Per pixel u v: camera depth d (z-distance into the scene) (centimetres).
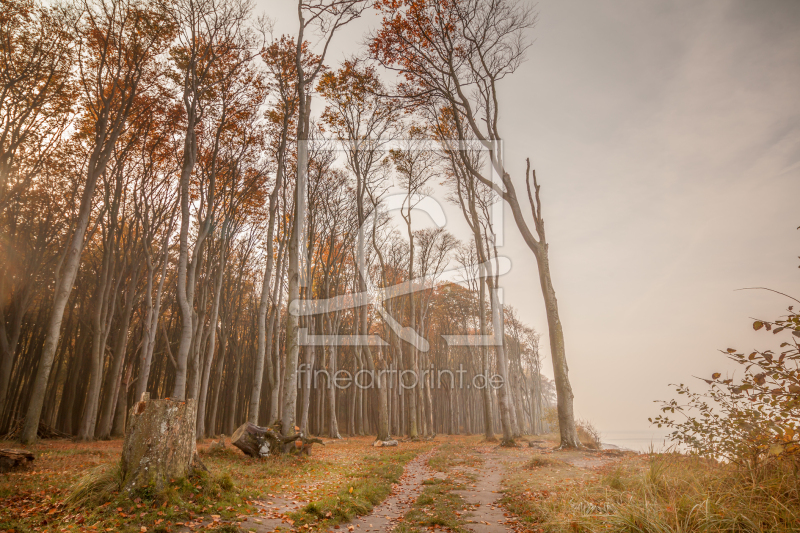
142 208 2188
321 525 559
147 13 1708
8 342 1928
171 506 538
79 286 2477
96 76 1736
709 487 520
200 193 2111
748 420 532
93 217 2198
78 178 1988
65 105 1795
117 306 2528
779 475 472
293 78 2125
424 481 973
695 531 426
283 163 2056
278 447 1262
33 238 2038
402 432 3809
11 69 1611
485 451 1811
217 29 1848
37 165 1873
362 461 1361
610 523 488
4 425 2025
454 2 2052
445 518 619
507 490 831
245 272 3020
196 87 1766
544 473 1027
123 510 526
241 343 3262
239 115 2108
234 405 2922
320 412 3641
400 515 668
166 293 2781
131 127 1986
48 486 677
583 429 2222
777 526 398
